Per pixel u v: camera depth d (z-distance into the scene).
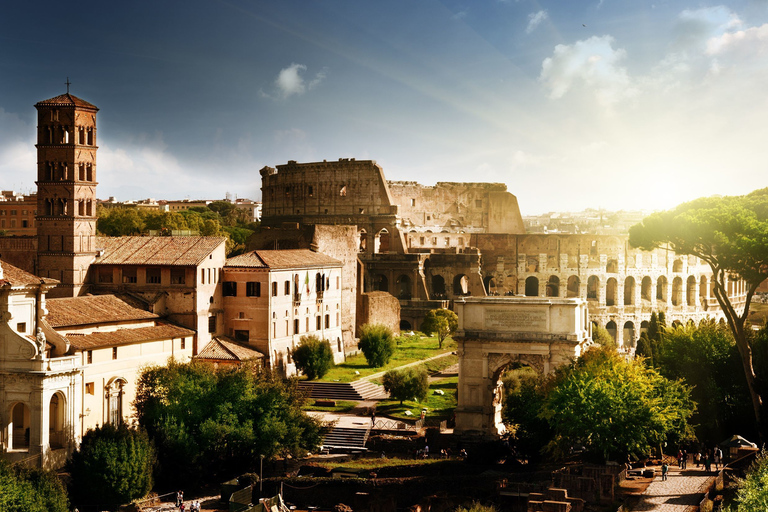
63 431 95.69
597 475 84.38
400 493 91.50
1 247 137.88
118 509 88.00
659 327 148.00
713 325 120.25
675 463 97.81
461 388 115.56
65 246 129.50
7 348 93.25
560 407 93.88
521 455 105.81
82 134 131.75
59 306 110.56
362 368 150.25
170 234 171.50
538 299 113.50
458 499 86.81
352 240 177.50
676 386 99.69
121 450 88.31
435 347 175.50
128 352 111.44
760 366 105.38
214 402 101.50
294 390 109.12
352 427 116.19
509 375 132.88
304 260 148.00
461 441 112.81
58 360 94.56
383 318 188.75
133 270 130.00
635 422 90.38
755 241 100.00
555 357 112.19
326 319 155.25
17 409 101.50
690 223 105.88
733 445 95.56
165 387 103.00
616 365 100.06
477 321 115.44
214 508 90.62
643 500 80.94
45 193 130.38
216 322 133.62
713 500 80.50
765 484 66.00
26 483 77.00
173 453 96.06
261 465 94.88
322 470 99.50
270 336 134.38
